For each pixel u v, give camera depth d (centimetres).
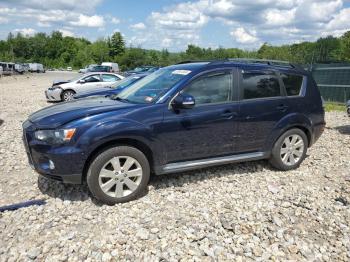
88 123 418
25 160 617
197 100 483
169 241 362
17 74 5322
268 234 379
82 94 996
